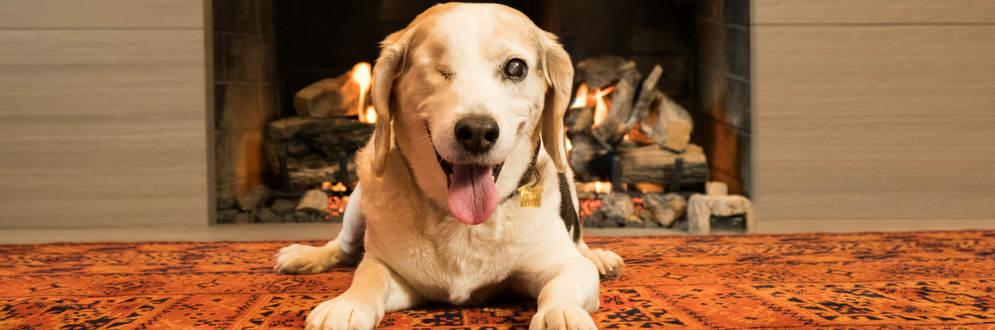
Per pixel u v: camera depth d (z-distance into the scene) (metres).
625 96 3.96
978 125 3.81
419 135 1.44
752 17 3.72
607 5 4.47
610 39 4.50
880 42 3.76
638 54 4.55
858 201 3.83
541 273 1.57
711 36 4.31
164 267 2.29
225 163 3.93
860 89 3.78
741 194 3.94
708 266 2.27
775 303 1.64
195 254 2.62
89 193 3.68
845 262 2.33
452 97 1.31
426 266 1.53
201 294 1.78
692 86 4.61
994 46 3.78
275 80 4.63
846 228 3.48
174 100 3.66
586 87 4.14
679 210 3.81
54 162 3.67
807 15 3.73
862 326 1.39
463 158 1.29
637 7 4.50
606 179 4.20
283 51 4.71
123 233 3.46
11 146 3.65
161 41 3.62
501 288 1.65
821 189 3.82
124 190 3.69
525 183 1.56
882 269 2.17
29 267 2.30
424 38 1.42
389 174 1.55
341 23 4.71
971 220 3.79
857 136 3.80
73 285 1.93
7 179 3.66
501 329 1.39
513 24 1.45
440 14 1.46
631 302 1.65
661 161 3.96
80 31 3.61
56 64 3.62
